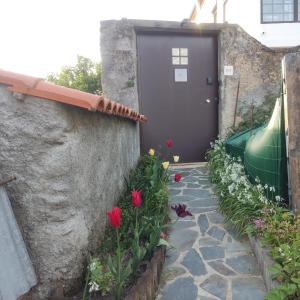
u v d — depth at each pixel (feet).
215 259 7.97
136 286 5.77
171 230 9.62
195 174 15.93
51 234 5.42
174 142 18.42
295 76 7.98
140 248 6.40
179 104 18.24
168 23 16.75
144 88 17.81
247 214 9.03
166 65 17.84
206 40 18.10
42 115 5.18
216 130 18.71
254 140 10.44
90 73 33.83
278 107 8.73
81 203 5.95
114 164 9.30
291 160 8.20
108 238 7.22
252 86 17.92
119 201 9.68
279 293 5.40
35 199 5.35
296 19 25.43
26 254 5.27
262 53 17.79
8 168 5.34
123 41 16.12
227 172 12.17
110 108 6.55
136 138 15.72
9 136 5.27
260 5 24.75
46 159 5.27
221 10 31.07
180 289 6.78
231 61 17.66
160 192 10.14
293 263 6.01
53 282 5.52
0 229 4.71
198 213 10.84
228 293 6.60
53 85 5.16
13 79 5.04
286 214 7.97
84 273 5.87
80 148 5.92
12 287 4.80
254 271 7.38
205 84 18.34
